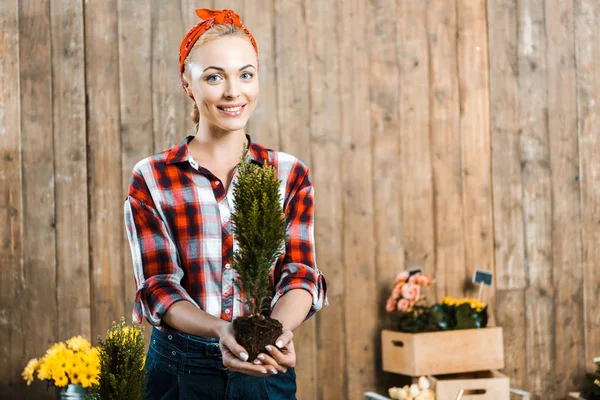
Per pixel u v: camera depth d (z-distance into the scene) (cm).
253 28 394
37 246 372
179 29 386
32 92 374
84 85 378
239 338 135
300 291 155
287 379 171
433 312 383
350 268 403
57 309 372
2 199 370
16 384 367
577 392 433
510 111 429
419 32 416
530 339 429
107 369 140
